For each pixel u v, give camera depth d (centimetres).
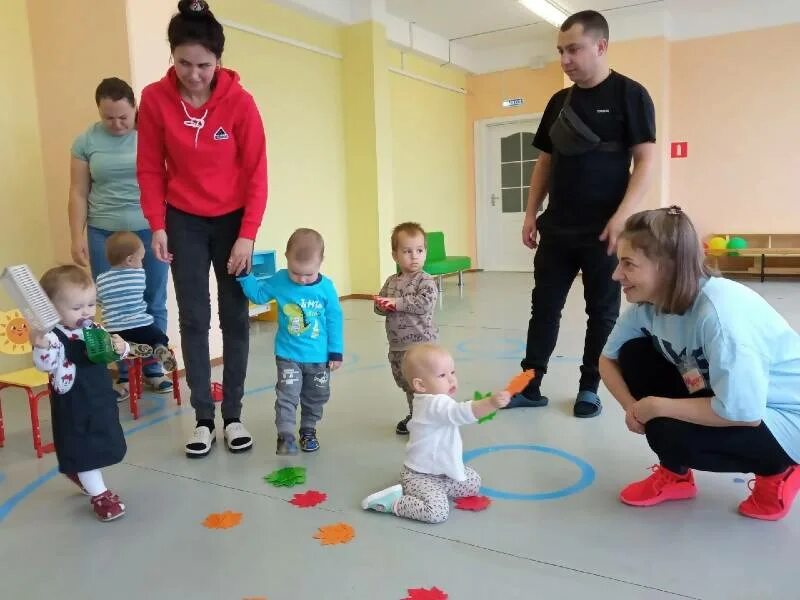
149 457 224
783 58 696
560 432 235
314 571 147
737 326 147
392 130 732
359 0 618
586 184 247
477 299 606
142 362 290
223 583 143
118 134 296
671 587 136
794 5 684
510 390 166
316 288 219
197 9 192
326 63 614
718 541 155
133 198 301
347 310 570
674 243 152
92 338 172
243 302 228
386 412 268
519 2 647
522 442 226
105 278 270
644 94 238
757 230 732
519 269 896
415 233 230
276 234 566
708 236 757
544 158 270
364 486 194
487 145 892
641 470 200
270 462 215
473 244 914
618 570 144
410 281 232
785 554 148
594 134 241
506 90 857
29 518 181
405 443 230
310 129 598
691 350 159
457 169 874
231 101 211
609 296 252
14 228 343
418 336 230
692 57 736
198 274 221
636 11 716
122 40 315
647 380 176
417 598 135
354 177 647
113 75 322
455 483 179
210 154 212
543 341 264
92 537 168
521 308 541
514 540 159
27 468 219
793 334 157
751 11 702
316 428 249
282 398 220
